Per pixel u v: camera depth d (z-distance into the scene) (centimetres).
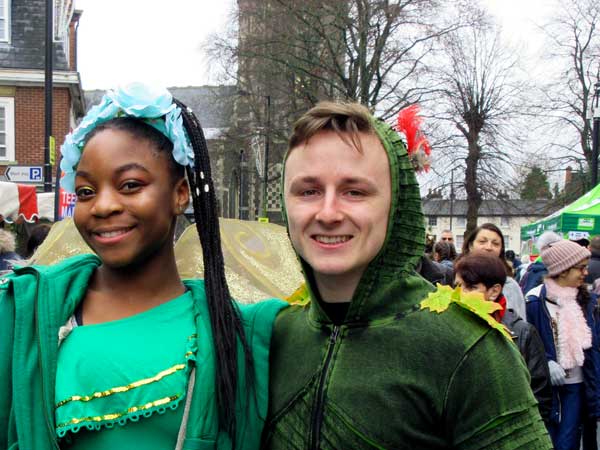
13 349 139
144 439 138
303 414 144
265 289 269
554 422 400
